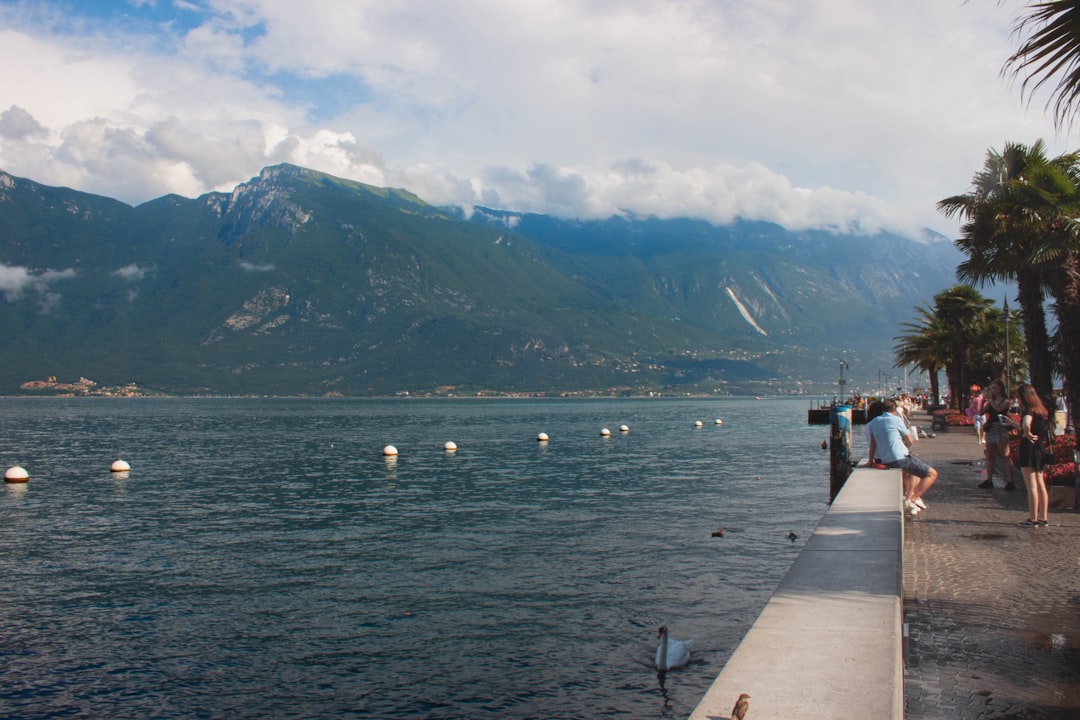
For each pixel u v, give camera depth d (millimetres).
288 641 16984
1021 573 12555
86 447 79938
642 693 13875
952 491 22547
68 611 19500
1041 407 16797
